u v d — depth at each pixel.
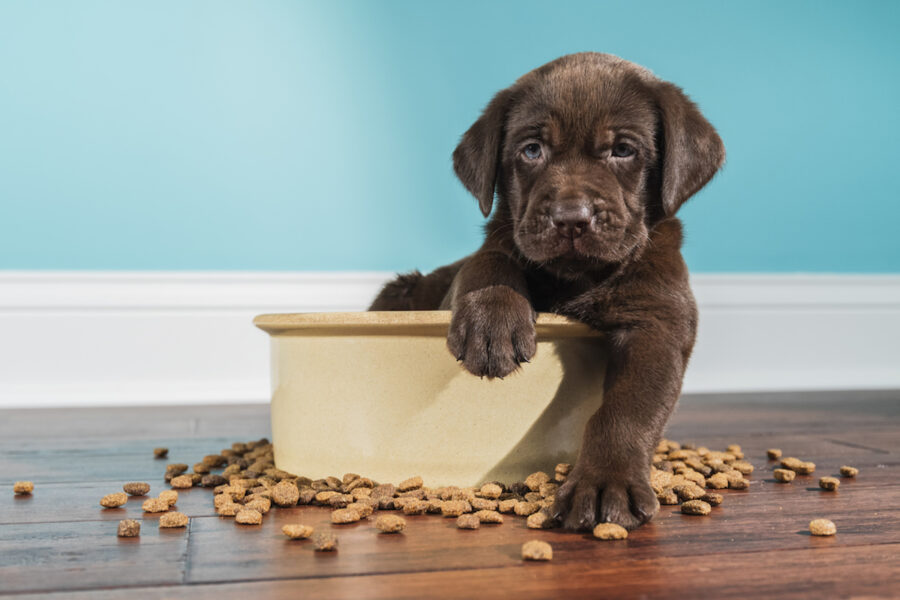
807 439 0.94
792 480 0.74
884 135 1.57
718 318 1.50
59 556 0.57
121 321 1.33
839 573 0.54
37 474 0.78
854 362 1.55
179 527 0.62
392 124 1.42
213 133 1.37
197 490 0.72
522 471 0.69
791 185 1.54
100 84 1.33
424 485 0.69
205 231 1.37
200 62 1.36
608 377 0.69
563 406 0.69
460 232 1.45
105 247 1.34
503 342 0.64
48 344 1.31
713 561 0.55
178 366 1.35
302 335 0.71
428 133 1.43
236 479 0.71
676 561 0.55
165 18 1.35
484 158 0.74
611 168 0.70
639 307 0.68
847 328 1.54
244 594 0.52
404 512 0.64
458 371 0.68
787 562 0.55
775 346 1.52
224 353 1.36
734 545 0.58
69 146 1.32
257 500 0.65
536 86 0.73
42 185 1.32
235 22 1.37
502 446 0.68
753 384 1.51
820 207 1.56
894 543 0.58
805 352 1.53
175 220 1.36
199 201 1.37
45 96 1.31
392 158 1.42
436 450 0.68
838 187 1.56
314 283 1.39
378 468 0.69
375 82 1.41
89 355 1.32
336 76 1.40
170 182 1.36
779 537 0.59
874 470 0.78
